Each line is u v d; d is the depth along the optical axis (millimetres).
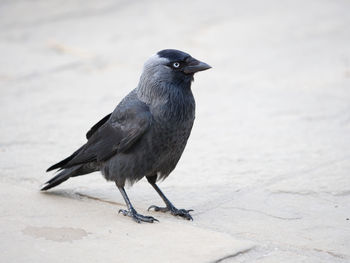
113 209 9133
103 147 9125
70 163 9391
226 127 13523
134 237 7973
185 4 26703
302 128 13305
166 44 20688
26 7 26625
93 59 19422
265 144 12344
